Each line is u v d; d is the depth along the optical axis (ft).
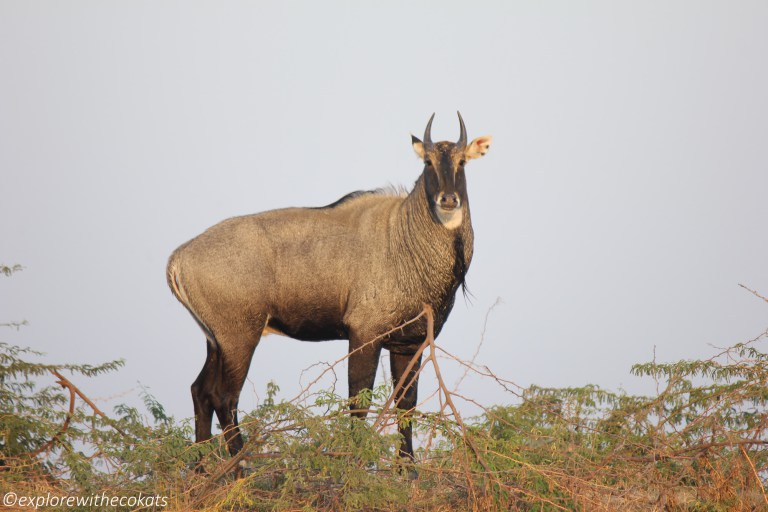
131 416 98.78
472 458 77.71
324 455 77.61
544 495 75.51
